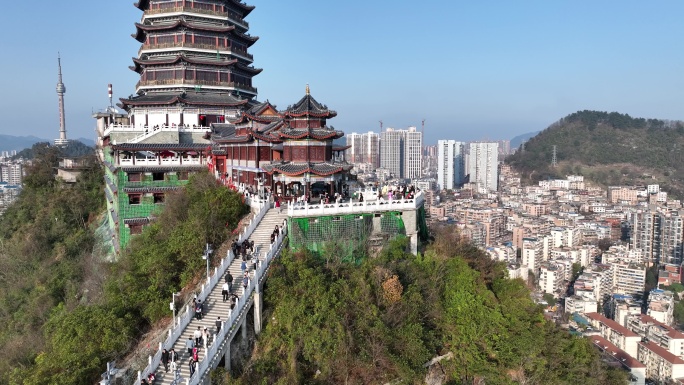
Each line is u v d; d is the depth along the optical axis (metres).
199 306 43.41
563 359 49.44
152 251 55.53
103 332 44.66
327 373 40.62
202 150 81.62
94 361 42.00
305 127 60.19
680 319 159.50
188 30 96.94
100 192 99.75
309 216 53.12
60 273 77.06
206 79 98.38
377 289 46.34
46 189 104.69
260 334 44.97
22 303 74.25
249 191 64.94
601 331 139.50
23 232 92.25
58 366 41.78
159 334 45.16
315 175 59.22
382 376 41.28
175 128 83.69
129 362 42.66
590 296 161.38
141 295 49.50
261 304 45.91
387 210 57.28
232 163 77.44
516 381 45.34
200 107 95.44
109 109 114.12
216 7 99.12
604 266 192.75
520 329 47.22
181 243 53.47
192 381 35.88
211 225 55.41
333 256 51.75
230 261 50.34
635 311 155.62
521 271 172.50
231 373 41.34
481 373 44.78
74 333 44.59
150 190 74.06
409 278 49.75
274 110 69.94
